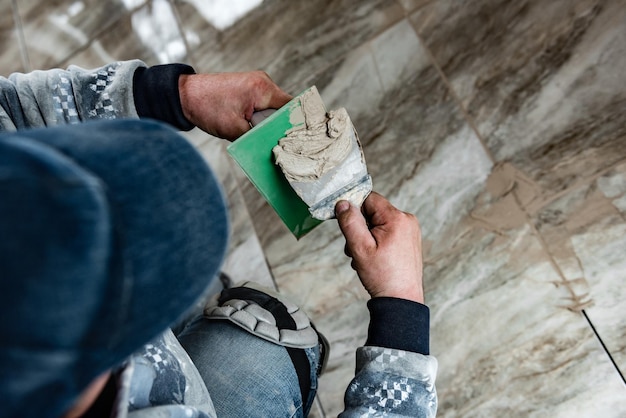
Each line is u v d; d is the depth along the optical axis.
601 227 1.17
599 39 1.27
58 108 0.71
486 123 1.32
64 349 0.28
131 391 0.49
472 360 1.19
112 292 0.29
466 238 1.26
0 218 0.27
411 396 0.63
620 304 1.12
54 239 0.27
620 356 1.09
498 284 1.21
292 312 0.85
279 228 1.42
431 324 1.24
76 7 1.82
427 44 1.43
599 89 1.24
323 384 1.28
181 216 0.34
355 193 0.81
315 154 0.78
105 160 0.32
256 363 0.76
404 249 0.76
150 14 1.74
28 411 0.28
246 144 0.76
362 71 1.47
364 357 0.67
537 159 1.25
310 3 1.58
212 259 0.36
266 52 1.58
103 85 0.74
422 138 1.36
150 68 0.79
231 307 0.81
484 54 1.37
